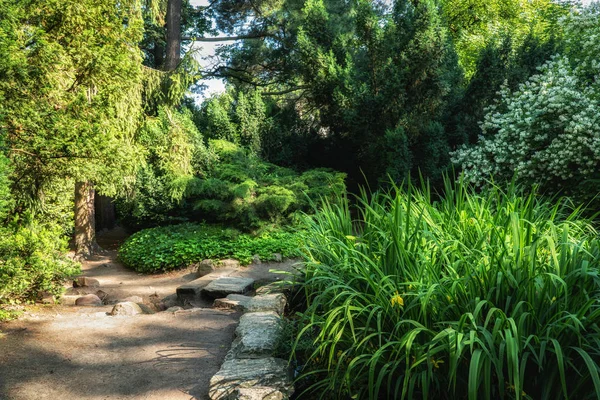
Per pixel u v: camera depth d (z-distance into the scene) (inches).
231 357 151.9
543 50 564.7
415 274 123.6
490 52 536.1
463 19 829.8
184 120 529.0
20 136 280.1
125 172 332.8
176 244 437.4
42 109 286.8
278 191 468.8
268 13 808.3
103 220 740.0
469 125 554.6
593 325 100.9
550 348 100.8
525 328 105.3
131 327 203.6
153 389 142.3
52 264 235.5
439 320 113.9
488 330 107.7
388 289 127.5
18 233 231.0
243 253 402.3
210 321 212.4
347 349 127.8
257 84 855.7
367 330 123.4
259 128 605.6
